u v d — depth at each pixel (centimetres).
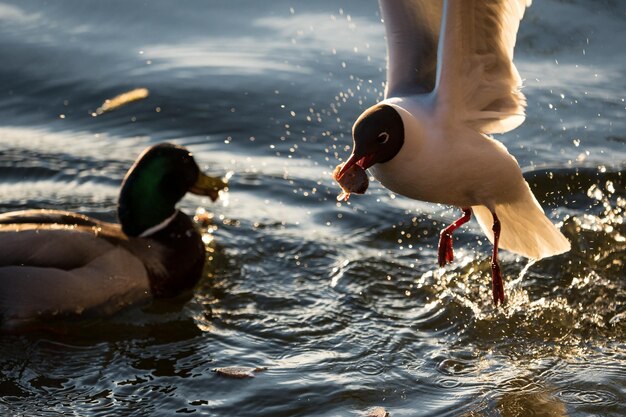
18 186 1394
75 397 934
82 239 1101
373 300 1114
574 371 952
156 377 966
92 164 1453
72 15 1858
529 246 980
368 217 1308
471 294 1116
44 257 1076
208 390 937
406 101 867
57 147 1501
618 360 973
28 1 1900
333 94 1614
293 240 1251
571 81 1599
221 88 1641
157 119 1577
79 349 1027
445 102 855
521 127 1495
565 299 1101
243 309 1103
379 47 1734
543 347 1008
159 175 1152
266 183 1396
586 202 1313
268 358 995
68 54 1745
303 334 1043
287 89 1631
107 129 1557
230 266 1198
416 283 1149
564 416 876
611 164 1387
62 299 1070
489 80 888
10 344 1037
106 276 1093
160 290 1128
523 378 941
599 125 1486
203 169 1433
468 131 873
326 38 1767
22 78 1681
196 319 1084
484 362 979
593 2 1798
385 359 985
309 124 1546
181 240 1152
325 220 1305
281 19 1841
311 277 1170
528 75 1619
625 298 1099
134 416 898
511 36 877
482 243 1231
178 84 1656
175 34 1805
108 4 1878
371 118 827
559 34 1727
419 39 947
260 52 1739
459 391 922
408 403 904
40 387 953
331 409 898
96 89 1650
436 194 889
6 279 1066
